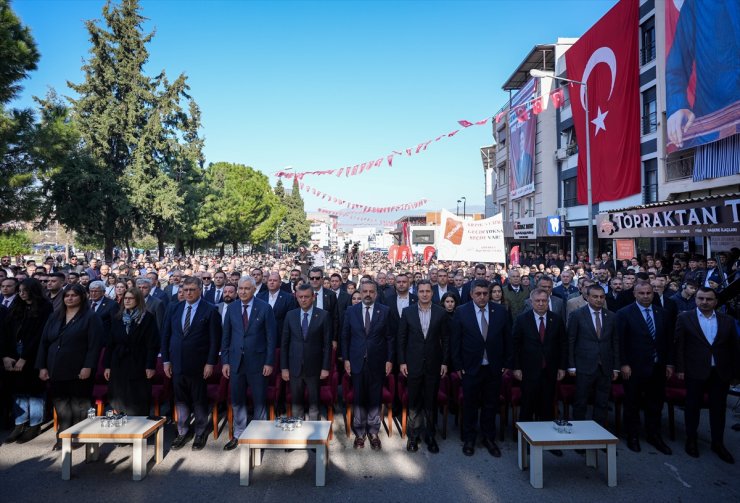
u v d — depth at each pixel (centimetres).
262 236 5619
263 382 605
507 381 640
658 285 758
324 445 489
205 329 597
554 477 514
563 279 976
